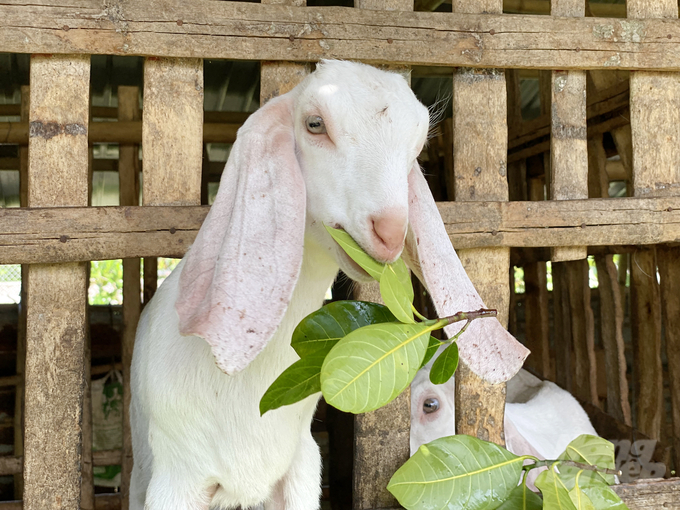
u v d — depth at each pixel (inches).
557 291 62.4
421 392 39.6
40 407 30.0
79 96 30.7
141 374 27.8
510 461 22.6
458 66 34.5
